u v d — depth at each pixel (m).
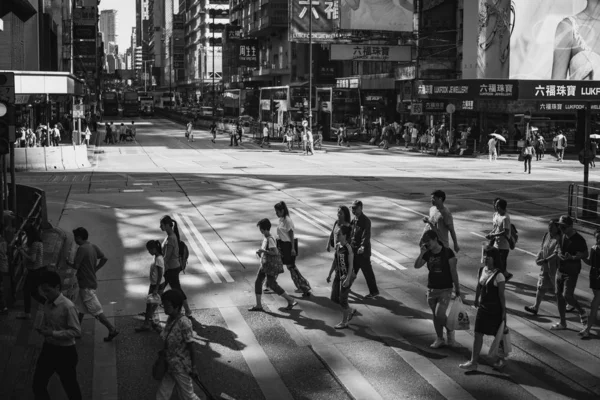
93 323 12.79
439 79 56.69
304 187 29.81
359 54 58.44
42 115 64.75
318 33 57.88
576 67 50.28
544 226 21.61
